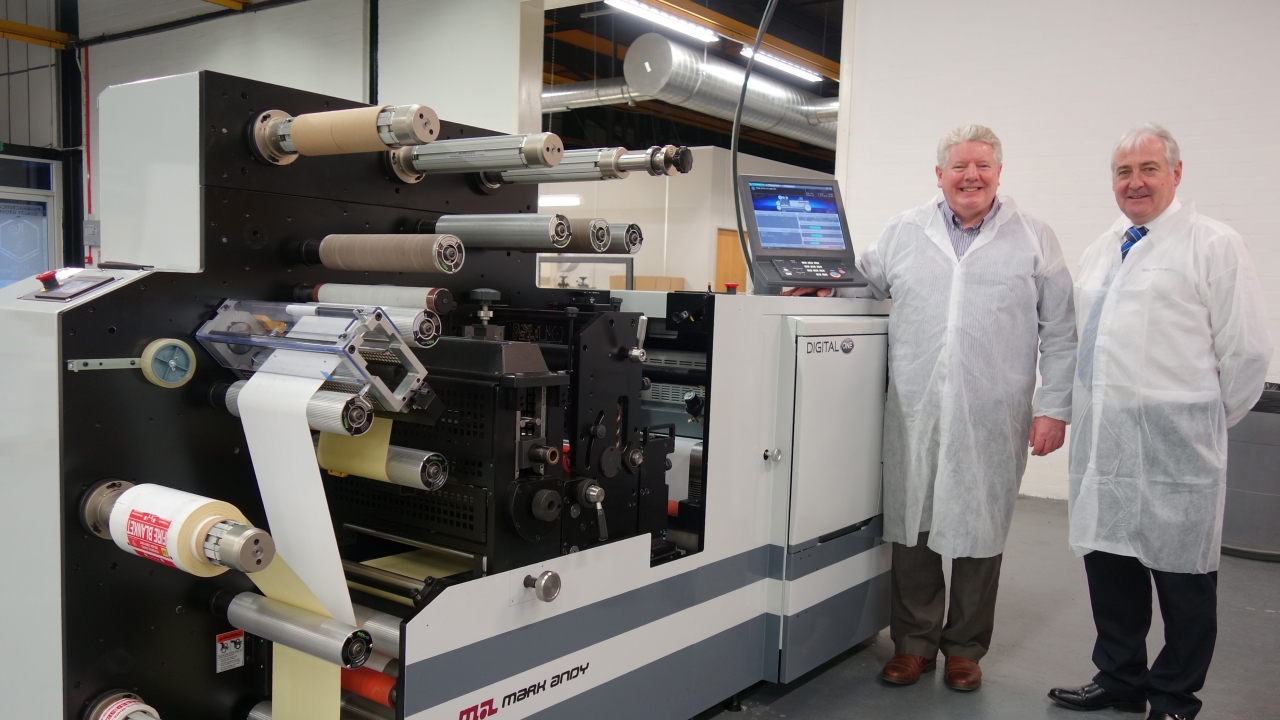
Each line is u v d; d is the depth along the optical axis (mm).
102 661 1312
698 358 1974
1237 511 3500
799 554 2025
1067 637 2559
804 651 2098
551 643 1480
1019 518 3904
